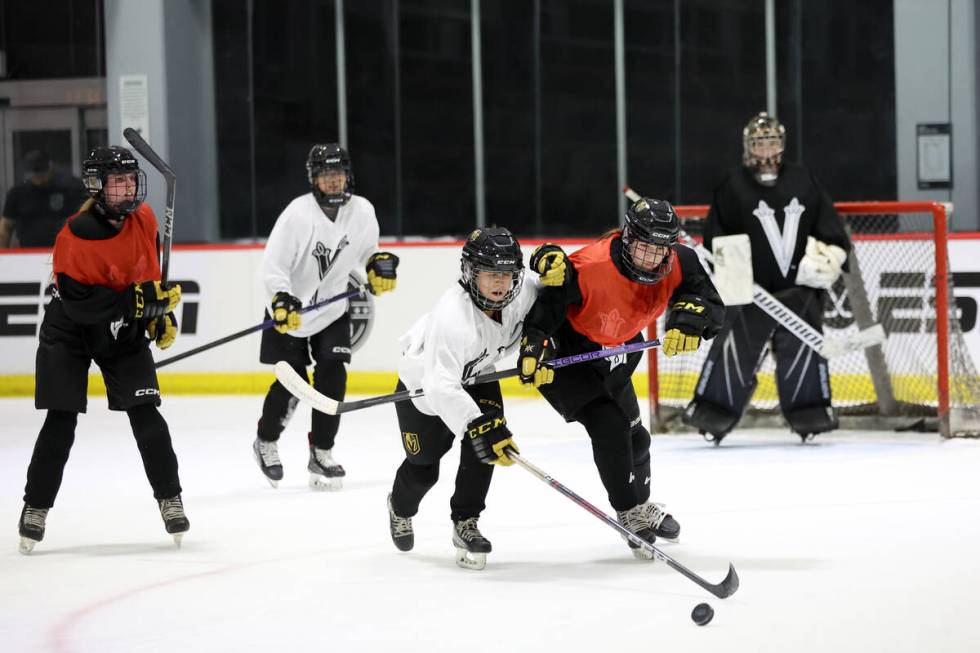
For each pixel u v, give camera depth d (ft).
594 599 29.89
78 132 99.55
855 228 62.13
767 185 55.21
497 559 34.63
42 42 99.81
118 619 29.48
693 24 104.42
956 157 86.58
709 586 29.09
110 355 36.55
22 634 28.45
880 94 98.32
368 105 107.76
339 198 46.55
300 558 35.50
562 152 107.76
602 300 32.60
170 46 96.07
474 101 103.09
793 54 100.12
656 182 106.83
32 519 36.83
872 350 58.59
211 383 81.35
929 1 86.17
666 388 61.36
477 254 30.12
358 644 26.73
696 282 33.40
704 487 45.03
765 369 63.05
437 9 107.24
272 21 103.86
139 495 46.75
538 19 106.11
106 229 35.65
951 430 56.54
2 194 100.32
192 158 98.68
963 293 68.64
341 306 47.83
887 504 40.96
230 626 28.55
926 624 26.96
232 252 80.69
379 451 56.70
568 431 61.67
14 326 82.07
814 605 28.76
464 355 31.19
